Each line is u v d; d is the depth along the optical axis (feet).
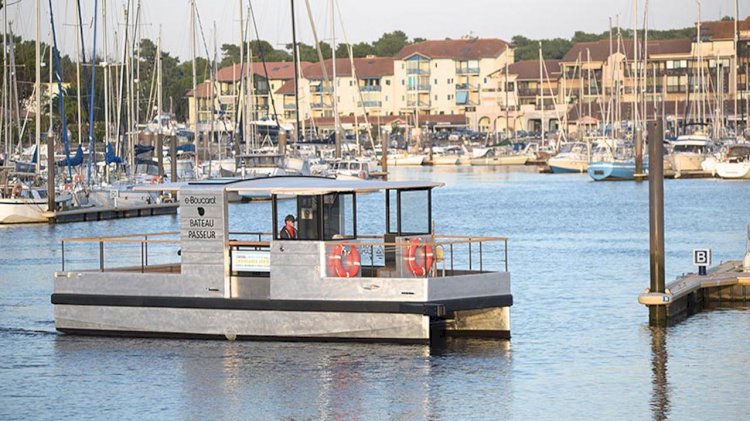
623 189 527.40
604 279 216.74
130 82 498.69
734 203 425.69
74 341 152.56
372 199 508.53
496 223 363.56
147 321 150.92
